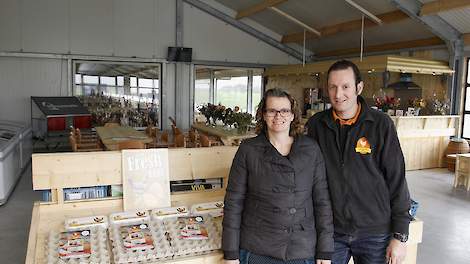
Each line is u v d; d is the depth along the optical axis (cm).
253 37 1171
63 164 237
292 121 194
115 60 1031
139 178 249
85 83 1014
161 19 1066
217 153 272
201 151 267
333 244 192
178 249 201
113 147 567
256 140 190
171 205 255
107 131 734
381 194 197
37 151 904
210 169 271
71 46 988
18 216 486
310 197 192
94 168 243
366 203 197
